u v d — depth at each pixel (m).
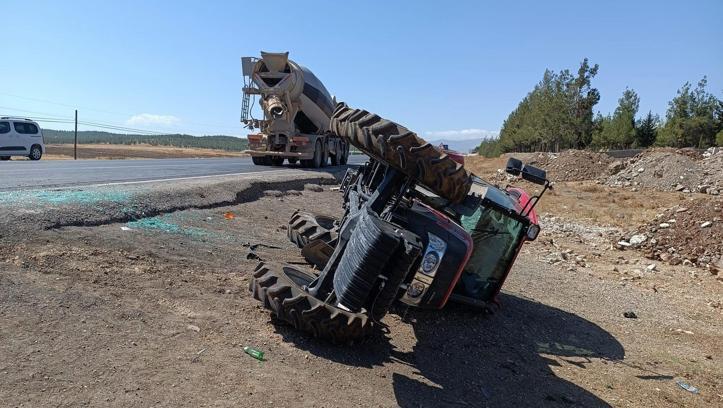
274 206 12.34
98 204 7.75
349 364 4.46
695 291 10.17
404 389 4.27
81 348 3.75
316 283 4.86
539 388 4.91
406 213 5.14
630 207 22.95
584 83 45.84
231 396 3.55
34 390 3.17
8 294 4.25
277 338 4.61
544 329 6.77
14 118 26.00
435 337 5.70
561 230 16.59
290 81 22.77
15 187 9.37
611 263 12.47
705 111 41.94
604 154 36.97
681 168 29.48
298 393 3.79
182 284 5.43
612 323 7.57
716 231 13.02
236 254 7.16
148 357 3.83
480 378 4.88
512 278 9.42
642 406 4.88
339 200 15.81
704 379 5.77
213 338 4.36
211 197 10.78
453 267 4.98
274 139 23.69
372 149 4.76
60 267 5.03
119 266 5.47
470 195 5.27
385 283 3.98
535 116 54.38
